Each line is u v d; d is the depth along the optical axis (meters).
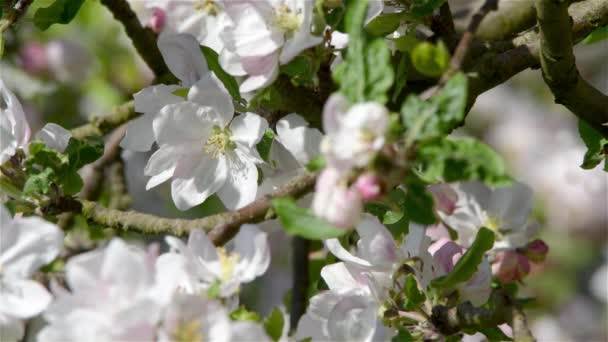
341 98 0.60
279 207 0.61
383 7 0.70
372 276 0.70
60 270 0.75
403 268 0.70
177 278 0.63
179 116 0.71
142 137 0.74
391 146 0.60
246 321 0.64
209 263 0.67
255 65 0.68
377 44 0.61
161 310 0.63
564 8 0.69
